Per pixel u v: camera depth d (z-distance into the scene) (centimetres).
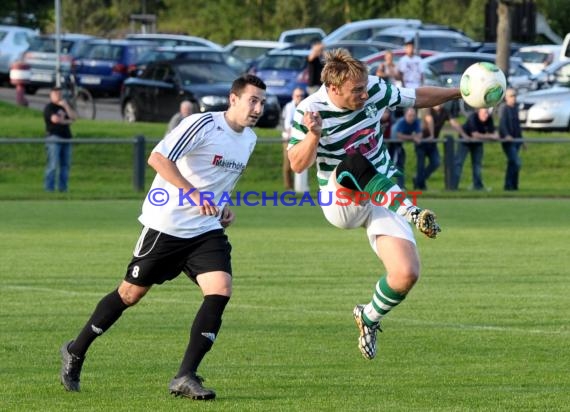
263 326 2739
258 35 17975
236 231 4844
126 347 2489
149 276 2066
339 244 4394
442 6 17450
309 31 13450
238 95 2066
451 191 6481
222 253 2058
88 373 2241
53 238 4525
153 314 2895
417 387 2122
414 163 7331
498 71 2252
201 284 2053
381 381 2172
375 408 1956
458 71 9800
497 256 4047
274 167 7206
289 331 2683
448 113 6906
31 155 7344
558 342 2550
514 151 6569
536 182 7288
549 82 9938
